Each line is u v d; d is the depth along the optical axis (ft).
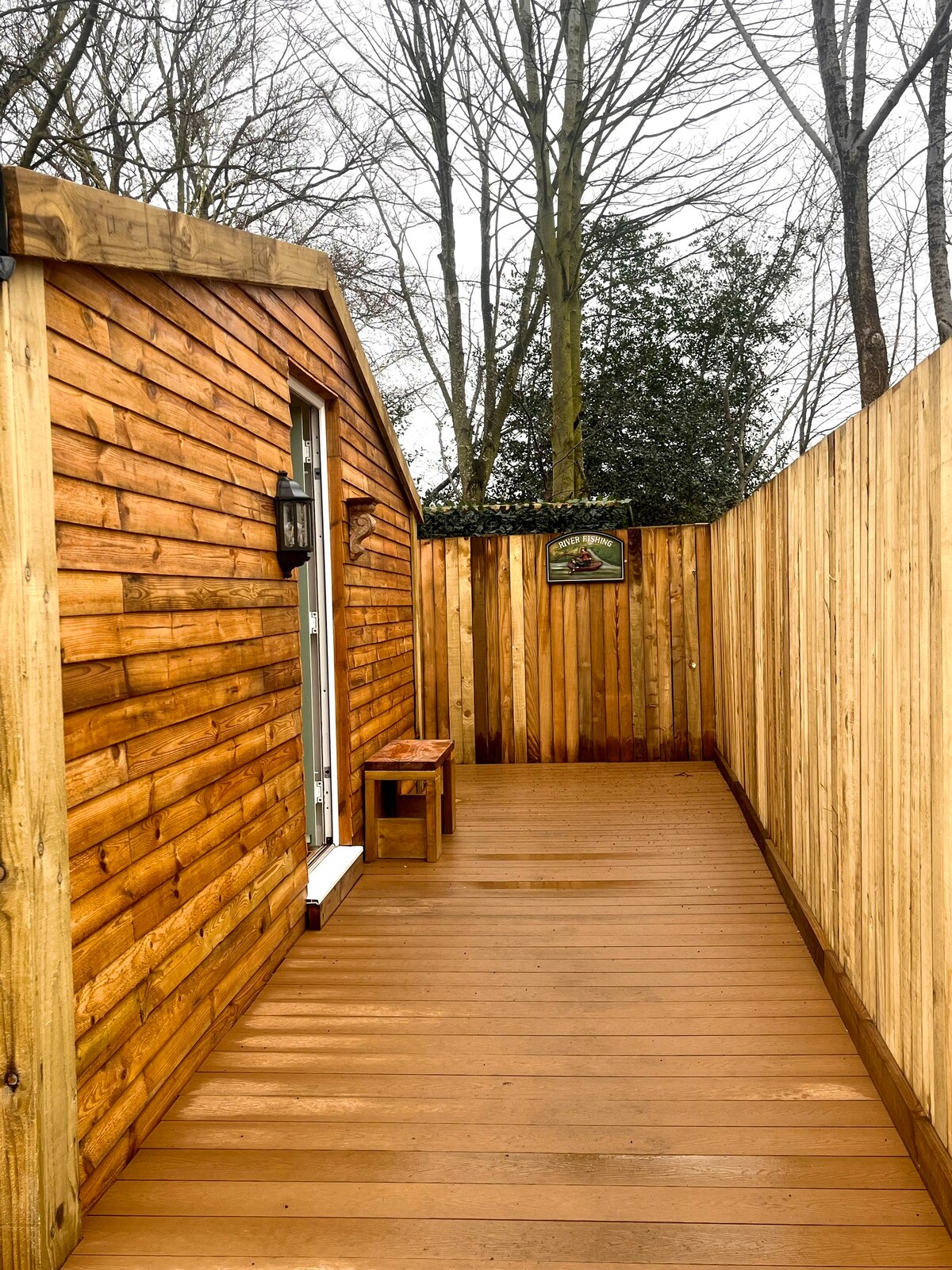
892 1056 7.68
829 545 10.00
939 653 6.16
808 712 11.55
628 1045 8.86
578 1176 6.74
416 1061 8.61
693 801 20.36
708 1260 5.81
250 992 10.02
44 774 5.73
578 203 34.65
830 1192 6.46
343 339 15.23
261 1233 6.17
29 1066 5.59
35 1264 5.59
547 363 47.19
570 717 26.00
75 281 6.53
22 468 5.58
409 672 21.76
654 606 25.61
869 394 18.67
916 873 6.85
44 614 5.75
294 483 11.47
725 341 48.16
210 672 8.96
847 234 18.56
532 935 12.12
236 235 9.75
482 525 28.45
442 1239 6.08
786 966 10.85
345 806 14.90
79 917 6.29
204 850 8.71
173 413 8.26
